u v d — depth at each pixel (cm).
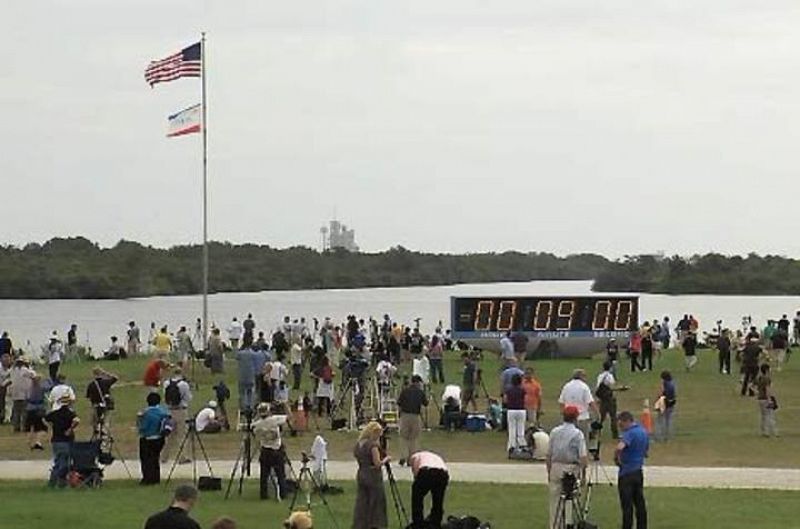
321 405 4556
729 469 3516
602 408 4028
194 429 3475
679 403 5084
